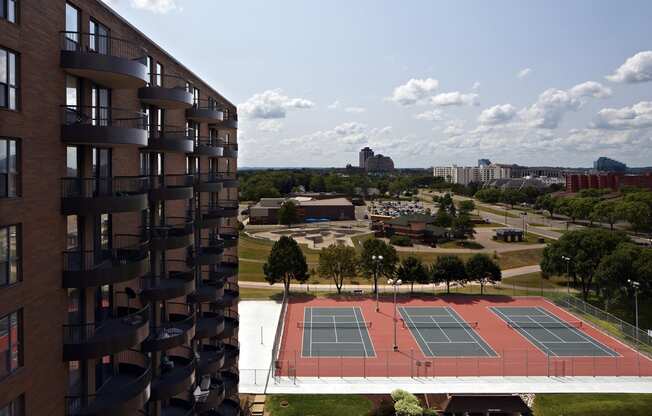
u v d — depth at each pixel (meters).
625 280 76.25
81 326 19.72
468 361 57.69
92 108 20.89
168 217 29.70
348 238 145.75
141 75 20.45
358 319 75.31
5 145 15.38
